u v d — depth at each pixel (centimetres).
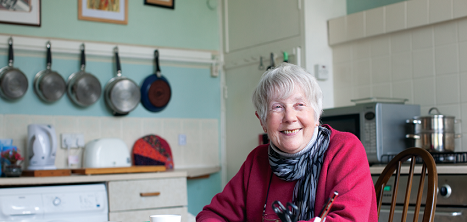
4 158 251
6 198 225
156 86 336
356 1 315
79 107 313
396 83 276
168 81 347
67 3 315
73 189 245
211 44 371
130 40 336
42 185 253
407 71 271
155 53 339
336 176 117
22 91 290
